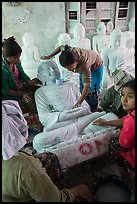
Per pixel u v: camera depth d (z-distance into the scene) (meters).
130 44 2.34
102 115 1.61
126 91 1.14
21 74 2.06
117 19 2.87
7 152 0.87
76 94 1.88
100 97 2.23
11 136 0.88
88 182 1.16
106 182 1.08
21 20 2.77
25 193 0.95
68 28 2.89
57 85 1.84
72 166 1.20
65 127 1.53
